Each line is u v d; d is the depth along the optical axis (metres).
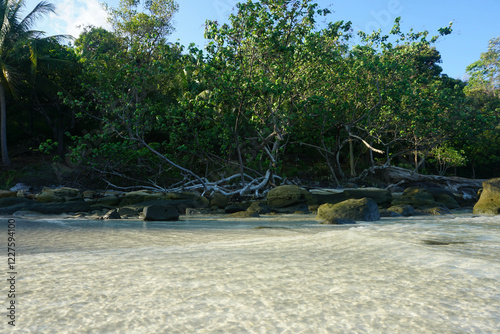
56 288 1.71
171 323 1.21
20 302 1.47
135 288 1.69
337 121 21.64
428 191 15.87
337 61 18.58
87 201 14.01
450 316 1.26
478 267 2.10
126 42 24.44
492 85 40.66
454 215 10.45
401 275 1.92
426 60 37.53
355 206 8.78
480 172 40.75
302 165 29.70
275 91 12.69
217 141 17.05
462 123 20.45
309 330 1.13
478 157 35.12
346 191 15.54
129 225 7.30
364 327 1.16
